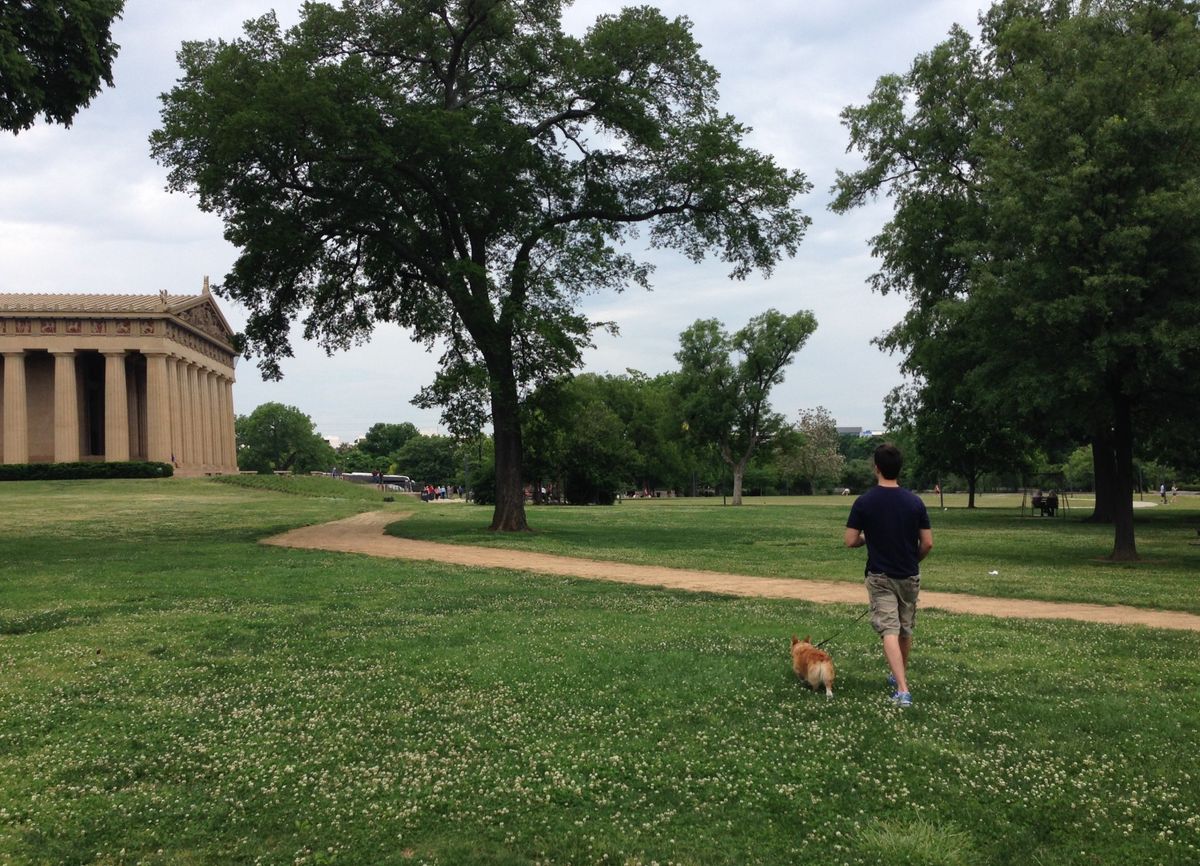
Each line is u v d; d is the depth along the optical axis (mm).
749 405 70812
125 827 4617
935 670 7930
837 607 12094
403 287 29828
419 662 8375
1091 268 17562
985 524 34875
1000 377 20219
